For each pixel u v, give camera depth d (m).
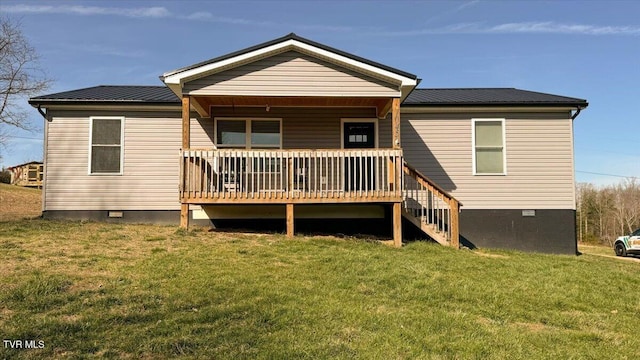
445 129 11.78
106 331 4.19
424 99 12.35
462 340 4.36
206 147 11.45
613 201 41.38
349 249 8.48
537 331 4.91
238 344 4.00
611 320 5.47
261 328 4.39
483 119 11.78
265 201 9.46
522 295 6.23
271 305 5.06
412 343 4.21
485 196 11.65
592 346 4.53
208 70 9.41
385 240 10.05
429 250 9.01
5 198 17.50
